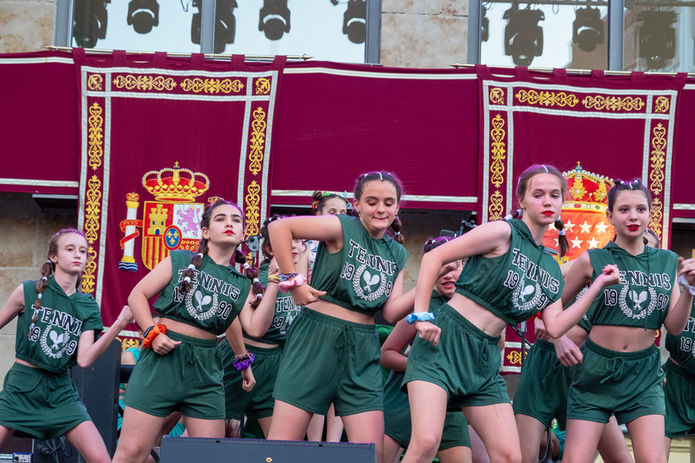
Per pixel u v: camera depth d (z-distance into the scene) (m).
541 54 8.44
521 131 7.89
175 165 7.84
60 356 5.50
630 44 8.41
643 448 4.62
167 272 4.88
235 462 3.67
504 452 4.17
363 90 7.94
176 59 7.96
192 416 4.83
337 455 3.67
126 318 5.31
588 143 7.91
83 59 7.90
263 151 7.86
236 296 4.92
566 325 4.35
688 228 8.09
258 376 5.77
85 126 7.83
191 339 4.83
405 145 7.88
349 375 4.35
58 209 8.12
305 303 4.27
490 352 4.32
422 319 4.11
